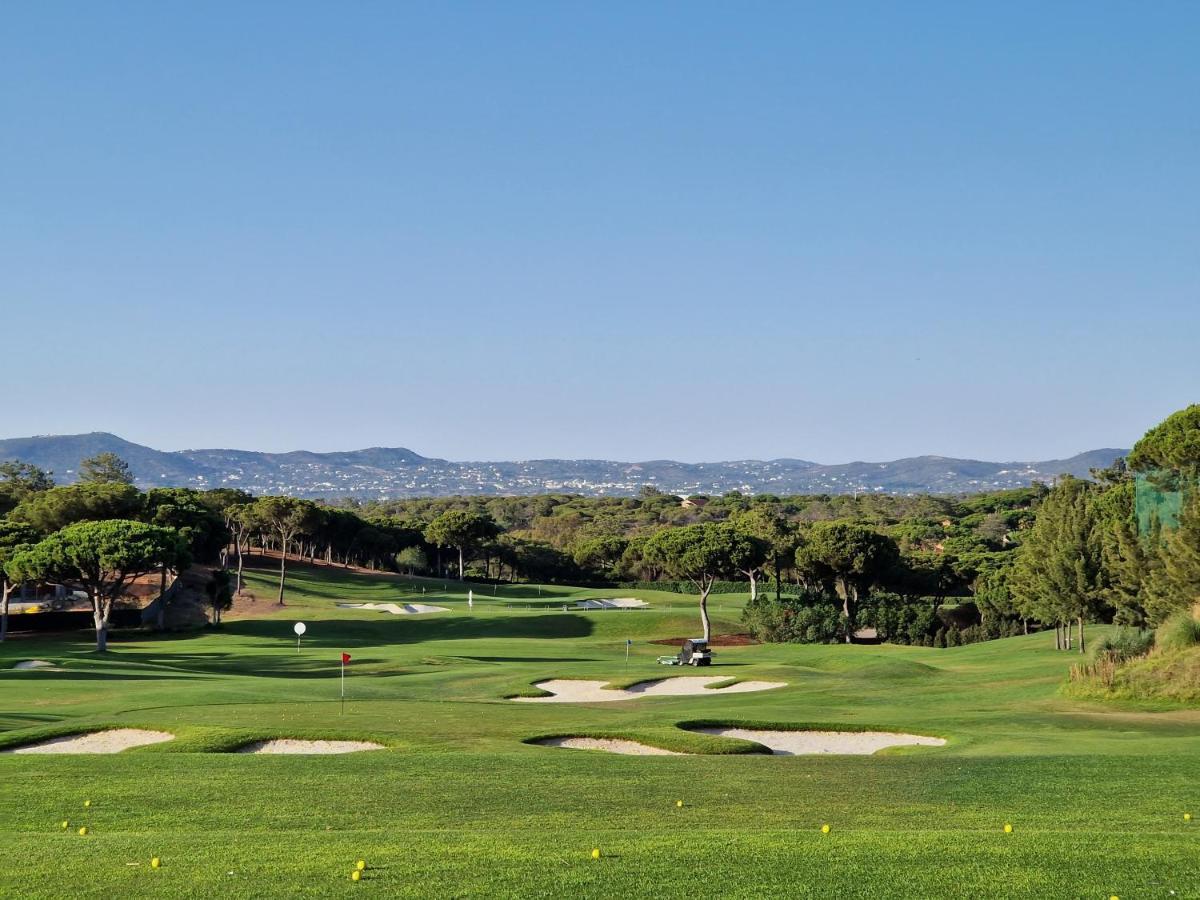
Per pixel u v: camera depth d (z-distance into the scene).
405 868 13.98
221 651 69.88
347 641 81.62
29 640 74.88
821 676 51.38
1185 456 48.06
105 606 68.62
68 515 93.88
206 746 27.31
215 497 138.75
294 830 16.97
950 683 46.84
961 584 112.69
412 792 20.20
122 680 47.66
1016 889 12.80
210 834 16.56
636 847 15.09
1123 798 19.31
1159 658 39.88
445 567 162.88
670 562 83.06
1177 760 23.56
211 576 113.12
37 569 65.31
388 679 50.47
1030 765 23.14
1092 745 27.11
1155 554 47.81
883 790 20.47
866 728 31.95
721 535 82.44
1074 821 17.30
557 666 59.22
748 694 44.53
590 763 23.89
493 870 13.84
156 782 21.23
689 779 21.75
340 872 13.84
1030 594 65.56
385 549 157.38
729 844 15.22
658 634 90.69
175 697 38.97
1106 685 38.56
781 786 20.95
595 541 153.50
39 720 33.09
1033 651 64.00
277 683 46.88
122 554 64.94
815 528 95.69
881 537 91.75
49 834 16.64
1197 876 13.30
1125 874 13.41
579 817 17.92
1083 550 59.53
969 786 20.78
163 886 13.31
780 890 12.82
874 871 13.63
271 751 27.56
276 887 13.18
